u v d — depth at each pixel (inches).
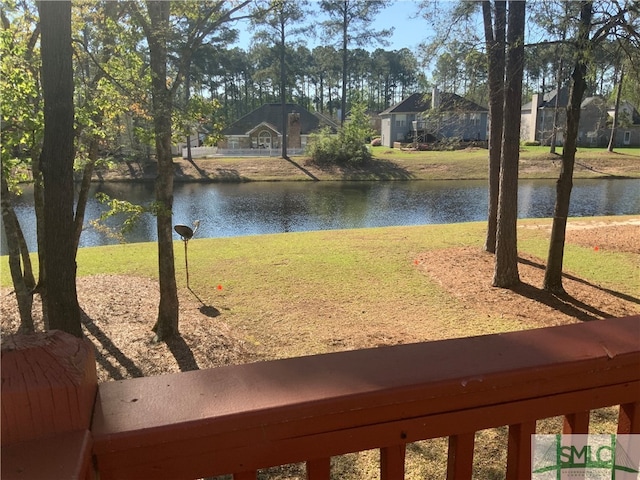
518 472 42.2
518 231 519.2
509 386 39.8
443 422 38.8
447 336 249.8
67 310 147.5
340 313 282.5
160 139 226.8
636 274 357.1
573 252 422.3
